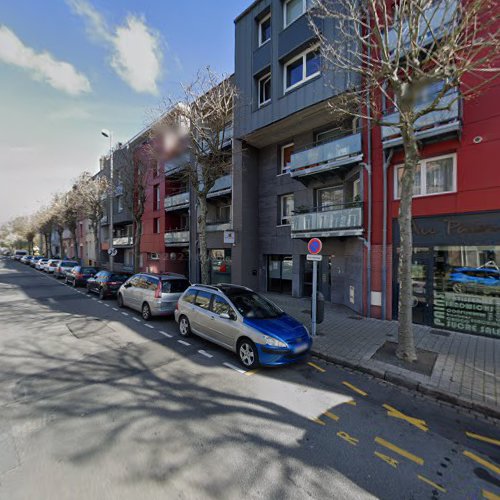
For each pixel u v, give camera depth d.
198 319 6.41
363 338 6.66
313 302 6.89
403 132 5.16
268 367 5.20
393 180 8.33
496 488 2.55
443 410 3.90
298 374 4.94
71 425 3.29
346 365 5.33
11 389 4.16
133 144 17.12
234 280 13.43
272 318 5.63
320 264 11.76
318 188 11.53
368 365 5.14
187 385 4.39
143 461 2.73
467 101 7.00
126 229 27.80
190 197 17.06
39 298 12.48
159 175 19.45
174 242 18.52
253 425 3.39
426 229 7.71
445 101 6.96
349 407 3.90
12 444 2.93
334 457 2.88
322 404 3.96
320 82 9.41
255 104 12.09
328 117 10.37
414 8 4.85
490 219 6.78
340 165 9.33
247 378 4.70
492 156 6.73
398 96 5.04
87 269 16.88
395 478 2.63
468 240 7.07
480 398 4.04
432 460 2.89
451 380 4.58
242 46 12.56
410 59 5.16
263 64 11.64
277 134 12.12
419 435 3.32
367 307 8.75
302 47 10.21
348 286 10.26
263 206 13.63
